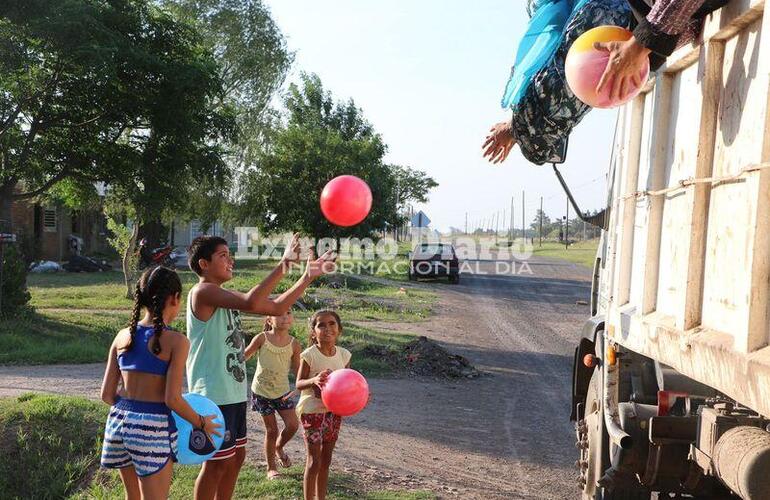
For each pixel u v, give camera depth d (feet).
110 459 14.20
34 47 50.78
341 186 11.39
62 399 27.17
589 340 19.65
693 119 10.52
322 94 119.03
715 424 11.53
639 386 14.82
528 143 15.39
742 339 8.36
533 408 35.04
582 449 18.94
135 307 14.26
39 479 21.02
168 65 56.59
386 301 82.79
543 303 89.35
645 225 12.48
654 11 9.27
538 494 21.98
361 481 21.90
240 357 16.19
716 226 9.60
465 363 46.44
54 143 57.67
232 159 95.50
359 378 14.60
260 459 23.30
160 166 59.93
